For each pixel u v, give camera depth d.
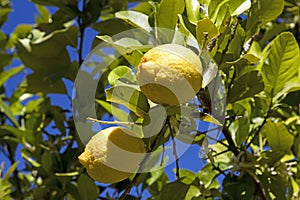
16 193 1.80
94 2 1.75
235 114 1.37
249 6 1.21
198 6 1.21
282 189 1.35
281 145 1.39
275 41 1.34
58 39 1.73
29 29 2.05
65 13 1.79
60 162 1.66
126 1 1.83
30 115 1.87
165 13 1.18
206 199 1.40
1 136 1.83
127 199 1.43
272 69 1.36
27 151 1.78
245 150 1.35
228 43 1.18
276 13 1.27
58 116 1.75
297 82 1.38
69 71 1.77
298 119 1.46
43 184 1.65
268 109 1.41
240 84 1.28
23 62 1.77
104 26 1.67
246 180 1.34
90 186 1.45
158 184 1.64
